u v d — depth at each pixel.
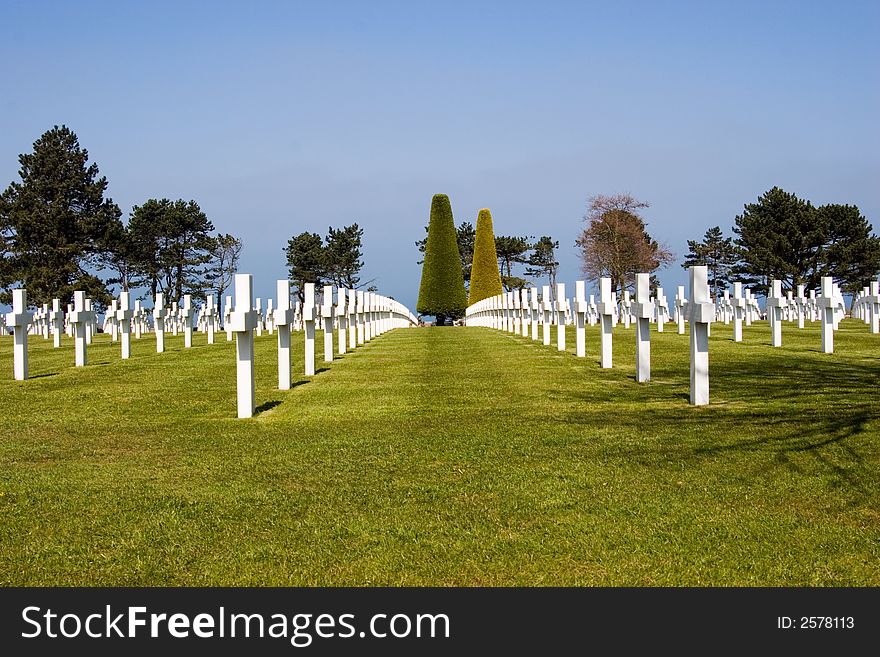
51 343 28.86
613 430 9.59
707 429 9.45
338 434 9.88
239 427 10.70
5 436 10.30
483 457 8.34
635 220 68.25
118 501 7.00
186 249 71.00
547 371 15.91
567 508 6.57
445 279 56.19
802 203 68.38
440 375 15.68
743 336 24.47
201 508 6.77
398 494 7.08
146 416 11.85
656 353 19.03
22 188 60.12
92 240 61.66
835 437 8.63
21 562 5.67
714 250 80.94
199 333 35.44
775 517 6.23
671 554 5.59
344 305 21.06
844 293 65.00
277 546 5.89
